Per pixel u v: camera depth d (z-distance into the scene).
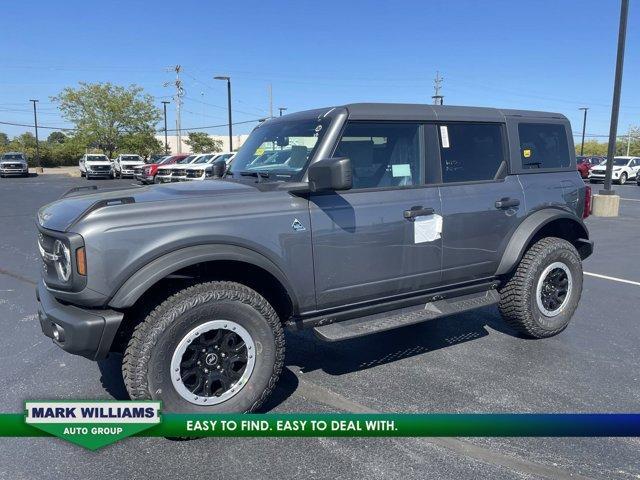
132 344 3.15
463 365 4.49
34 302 6.39
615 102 14.75
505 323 5.64
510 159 4.84
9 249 10.02
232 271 3.60
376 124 4.07
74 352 3.13
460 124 4.56
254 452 3.18
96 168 37.47
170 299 3.21
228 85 33.09
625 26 14.30
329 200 3.77
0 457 3.11
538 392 3.97
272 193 3.61
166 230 3.19
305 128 4.06
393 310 4.22
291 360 4.60
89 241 3.03
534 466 3.03
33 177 41.41
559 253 5.00
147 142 52.69
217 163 4.92
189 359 3.29
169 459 3.10
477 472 2.97
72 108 50.59
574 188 5.29
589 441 3.30
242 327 3.40
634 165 33.00
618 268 8.40
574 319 5.79
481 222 4.54
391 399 3.85
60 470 3.00
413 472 2.98
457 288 4.58
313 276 3.71
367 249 3.93
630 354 4.75
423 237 4.20
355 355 4.71
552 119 5.25
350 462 3.08
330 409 3.71
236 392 3.42
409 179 4.23
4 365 4.48
